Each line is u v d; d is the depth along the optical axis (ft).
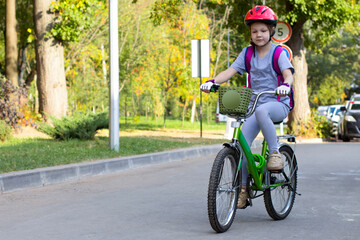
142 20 138.92
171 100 199.11
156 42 143.84
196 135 96.48
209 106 181.88
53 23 84.38
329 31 104.73
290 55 73.41
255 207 31.19
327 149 74.79
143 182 42.45
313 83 301.22
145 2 132.67
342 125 102.99
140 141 71.41
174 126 137.39
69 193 37.29
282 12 101.96
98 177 46.03
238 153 24.89
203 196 35.19
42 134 79.92
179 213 29.55
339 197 34.68
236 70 26.71
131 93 148.05
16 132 78.13
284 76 25.41
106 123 72.90
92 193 37.22
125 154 56.18
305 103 107.04
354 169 50.44
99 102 133.39
